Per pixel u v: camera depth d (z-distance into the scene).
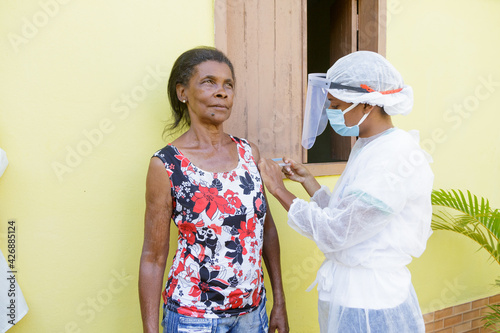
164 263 1.54
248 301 1.53
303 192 2.31
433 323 2.89
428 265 2.87
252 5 2.17
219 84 1.51
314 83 1.54
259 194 1.57
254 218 1.54
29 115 1.63
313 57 4.88
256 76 2.21
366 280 1.46
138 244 1.87
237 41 2.13
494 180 3.11
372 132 1.53
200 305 1.45
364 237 1.40
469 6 2.84
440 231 2.89
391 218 1.38
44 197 1.68
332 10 2.80
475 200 2.54
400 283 1.49
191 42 1.93
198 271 1.46
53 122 1.67
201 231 1.45
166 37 1.87
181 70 1.56
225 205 1.47
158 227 1.49
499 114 3.07
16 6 1.59
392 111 1.46
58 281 1.73
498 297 3.17
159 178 1.45
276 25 2.26
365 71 1.41
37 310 1.70
